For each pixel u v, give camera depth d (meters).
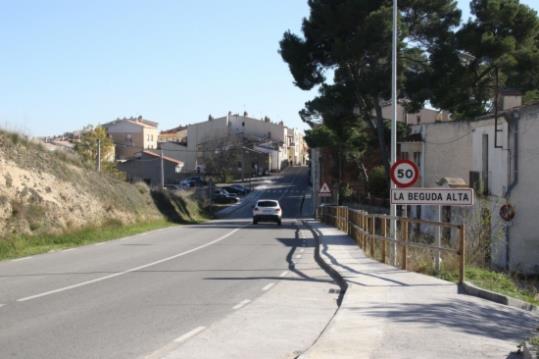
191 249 24.42
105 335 8.99
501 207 25.98
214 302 11.98
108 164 84.69
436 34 43.06
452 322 9.84
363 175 67.62
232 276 16.02
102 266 18.00
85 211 34.62
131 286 13.98
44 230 27.28
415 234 23.97
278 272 16.98
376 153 68.69
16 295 12.52
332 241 26.75
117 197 43.59
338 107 44.66
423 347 8.18
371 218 22.98
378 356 7.71
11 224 25.48
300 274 16.59
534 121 25.89
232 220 62.78
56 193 32.75
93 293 12.90
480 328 9.52
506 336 9.08
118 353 7.95
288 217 69.06
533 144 25.91
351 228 29.58
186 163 133.50
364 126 50.00
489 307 11.41
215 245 26.64
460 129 42.22
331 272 16.69
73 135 116.12
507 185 26.44
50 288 13.52
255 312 11.02
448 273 15.19
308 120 52.62
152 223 45.03
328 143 63.88
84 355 7.83
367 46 40.00
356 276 15.02
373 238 20.02
